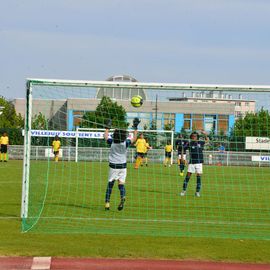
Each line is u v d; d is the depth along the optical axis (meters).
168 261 9.60
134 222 13.83
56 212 15.25
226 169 33.22
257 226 13.75
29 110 13.01
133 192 21.45
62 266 9.25
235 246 10.83
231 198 20.38
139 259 9.69
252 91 13.64
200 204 18.16
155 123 31.62
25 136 12.95
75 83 13.47
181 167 30.72
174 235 11.90
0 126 61.78
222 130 22.66
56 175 28.58
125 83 13.55
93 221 13.80
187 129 27.77
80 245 10.56
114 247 10.45
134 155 44.41
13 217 13.81
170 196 20.36
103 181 25.78
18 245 10.45
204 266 9.38
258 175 31.31
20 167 35.41
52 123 33.59
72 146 42.25
